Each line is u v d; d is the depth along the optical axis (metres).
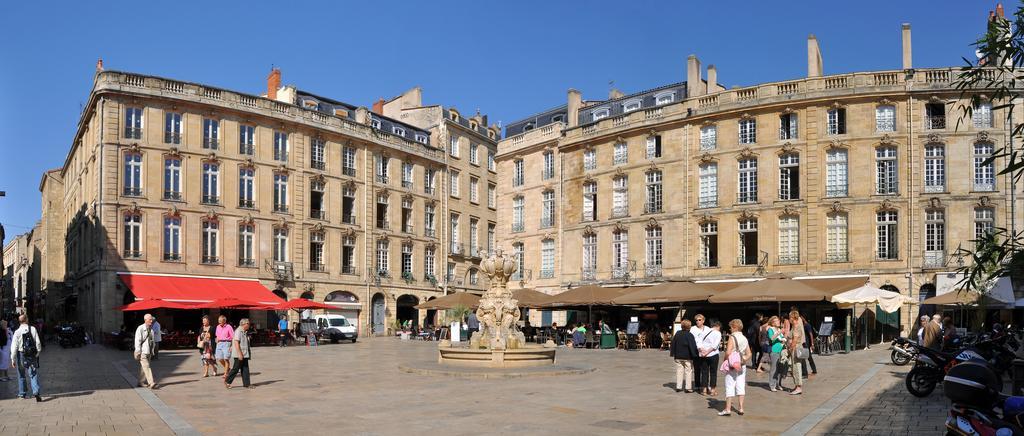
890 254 37.50
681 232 42.41
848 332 30.31
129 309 37.28
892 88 37.41
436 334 48.12
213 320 47.41
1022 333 22.55
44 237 69.25
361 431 12.02
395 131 59.81
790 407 14.58
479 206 66.25
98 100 43.66
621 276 44.81
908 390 16.17
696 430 12.11
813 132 38.91
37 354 15.80
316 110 52.12
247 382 18.28
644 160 44.56
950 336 19.98
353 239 54.06
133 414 13.83
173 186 45.56
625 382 19.11
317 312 50.91
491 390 17.38
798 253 39.16
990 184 36.28
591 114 52.66
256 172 48.78
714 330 16.62
